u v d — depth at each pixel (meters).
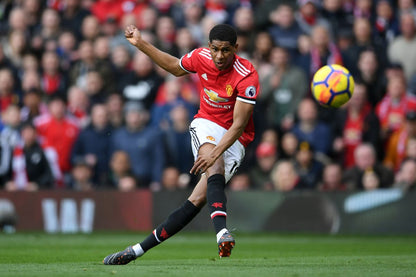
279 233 36.72
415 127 37.56
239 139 18.00
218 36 16.42
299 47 43.72
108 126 40.94
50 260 20.25
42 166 40.06
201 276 13.67
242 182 38.50
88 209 38.19
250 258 21.52
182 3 48.53
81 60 45.34
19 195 38.19
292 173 37.31
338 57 42.44
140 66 42.88
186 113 40.34
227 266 17.03
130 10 49.22
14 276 13.72
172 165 40.16
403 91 40.56
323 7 45.84
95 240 32.16
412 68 42.75
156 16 47.47
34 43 47.03
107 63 44.47
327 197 36.19
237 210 37.47
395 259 20.59
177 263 18.34
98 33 47.34
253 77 16.88
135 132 39.97
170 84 41.84
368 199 35.66
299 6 46.09
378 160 39.69
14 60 46.75
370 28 43.59
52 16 47.88
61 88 45.62
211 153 16.53
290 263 18.42
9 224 38.19
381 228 35.41
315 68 42.03
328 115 39.97
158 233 17.03
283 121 40.88
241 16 43.78
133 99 42.84
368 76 41.75
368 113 39.53
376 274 14.48
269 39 42.88
